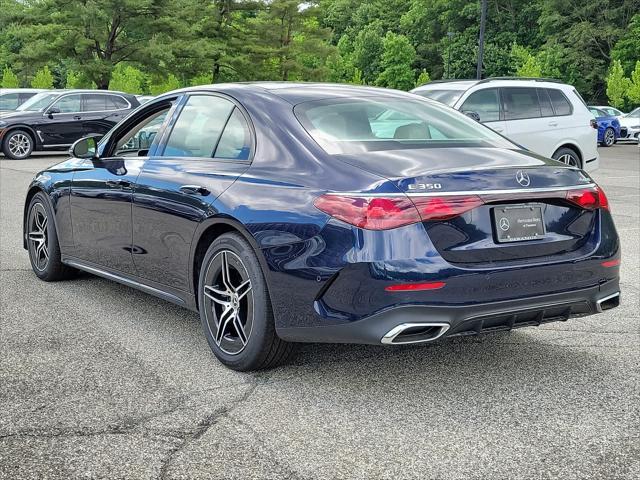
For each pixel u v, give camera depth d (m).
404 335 3.36
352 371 3.93
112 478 2.73
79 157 5.22
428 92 12.18
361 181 3.42
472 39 90.75
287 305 3.57
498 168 3.56
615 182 14.51
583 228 3.78
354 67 106.38
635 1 68.62
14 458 2.89
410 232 3.30
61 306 5.25
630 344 4.42
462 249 3.39
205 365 4.02
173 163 4.46
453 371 3.94
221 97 4.39
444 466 2.84
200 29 48.34
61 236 5.64
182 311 5.15
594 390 3.66
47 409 3.39
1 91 22.39
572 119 12.43
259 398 3.54
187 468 2.81
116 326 4.76
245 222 3.71
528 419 3.30
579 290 3.68
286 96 4.18
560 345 4.40
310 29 58.12
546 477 2.75
